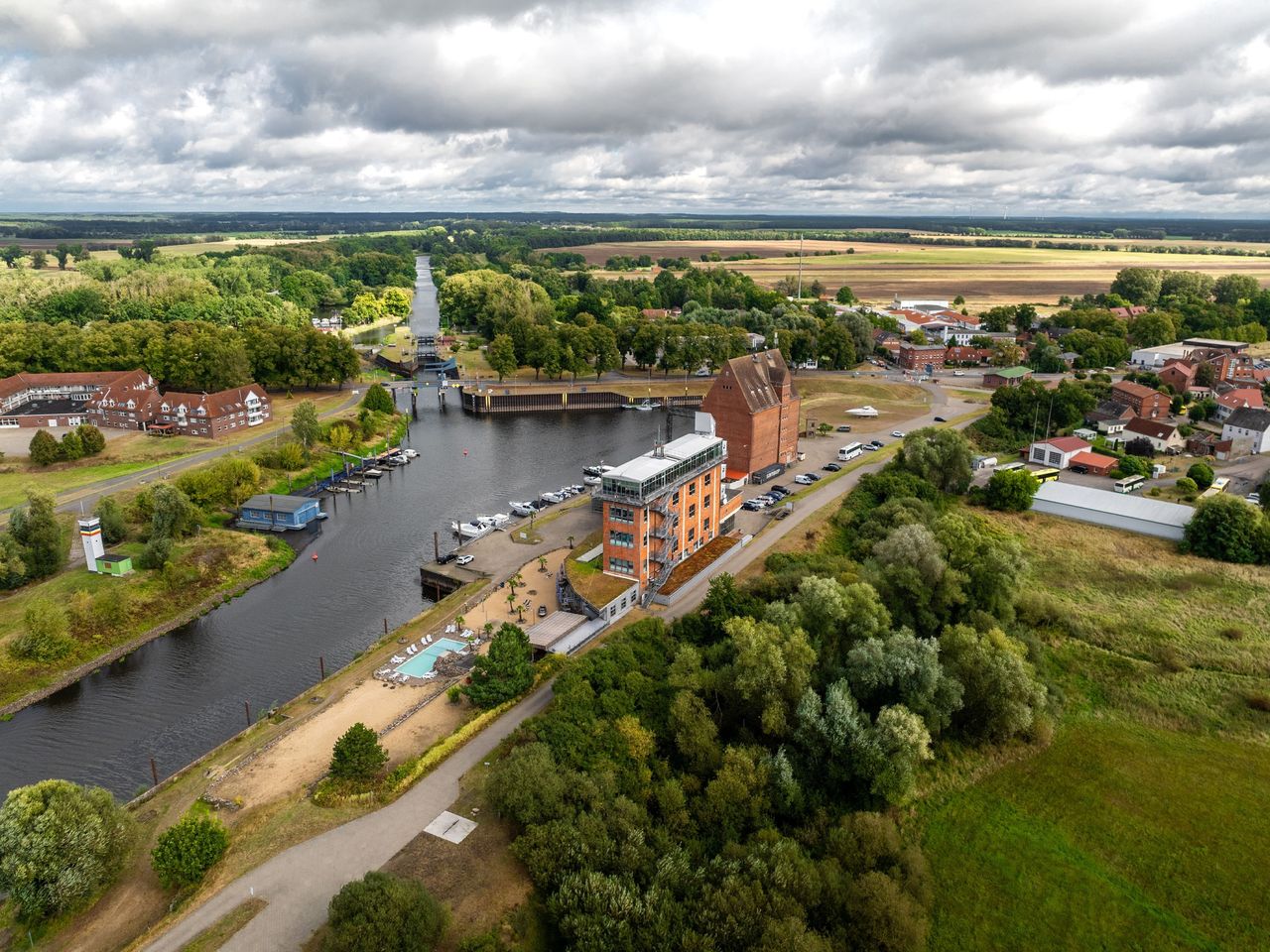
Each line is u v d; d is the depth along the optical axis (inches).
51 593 4805.6
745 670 3425.2
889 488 6156.5
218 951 2333.9
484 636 4224.9
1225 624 4525.1
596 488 6254.9
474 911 2485.2
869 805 3255.4
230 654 4411.9
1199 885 2960.1
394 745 3321.9
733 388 6481.3
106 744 3654.0
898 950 2561.5
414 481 7313.0
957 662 3725.4
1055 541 5634.8
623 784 3004.4
